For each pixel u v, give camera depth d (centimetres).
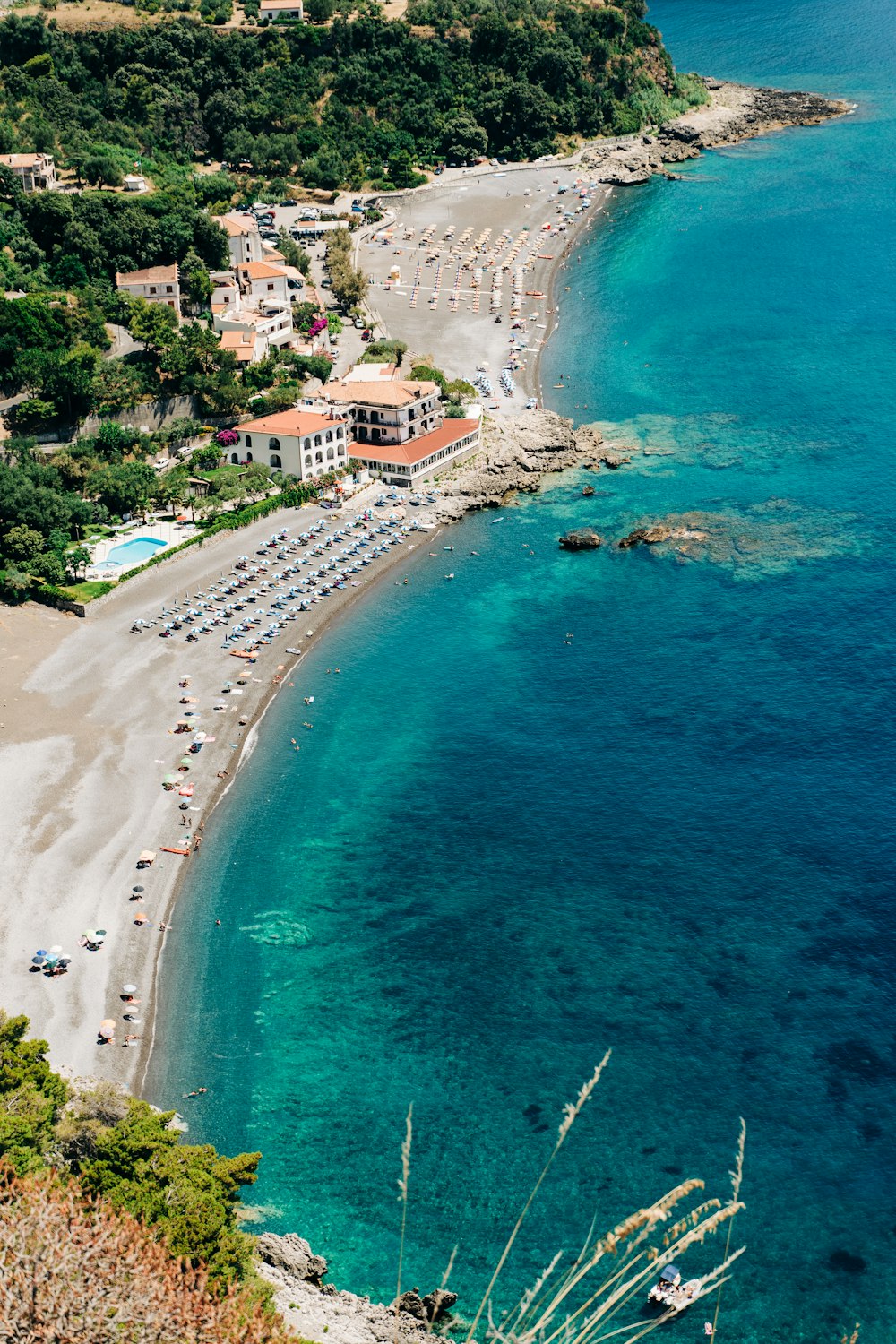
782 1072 12362
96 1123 10388
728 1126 11869
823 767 16550
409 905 14925
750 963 13675
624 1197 11262
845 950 13738
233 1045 13150
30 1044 11594
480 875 15312
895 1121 11781
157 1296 5359
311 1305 9862
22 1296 5247
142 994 13800
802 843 15325
